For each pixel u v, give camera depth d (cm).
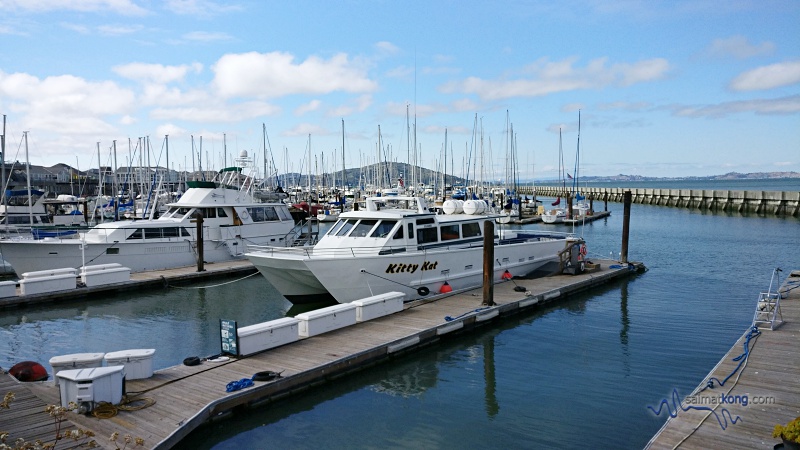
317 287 1869
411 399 1141
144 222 2580
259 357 1203
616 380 1243
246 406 1022
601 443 950
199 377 1083
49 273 2103
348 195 7425
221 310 1981
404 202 2455
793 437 665
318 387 1152
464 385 1219
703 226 5188
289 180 8662
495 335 1587
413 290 1830
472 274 2017
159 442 808
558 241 2461
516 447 938
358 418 1052
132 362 1063
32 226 2730
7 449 680
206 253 2727
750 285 2338
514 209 6294
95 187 7531
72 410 867
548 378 1260
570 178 7069
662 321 1744
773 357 1134
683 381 1234
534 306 1859
